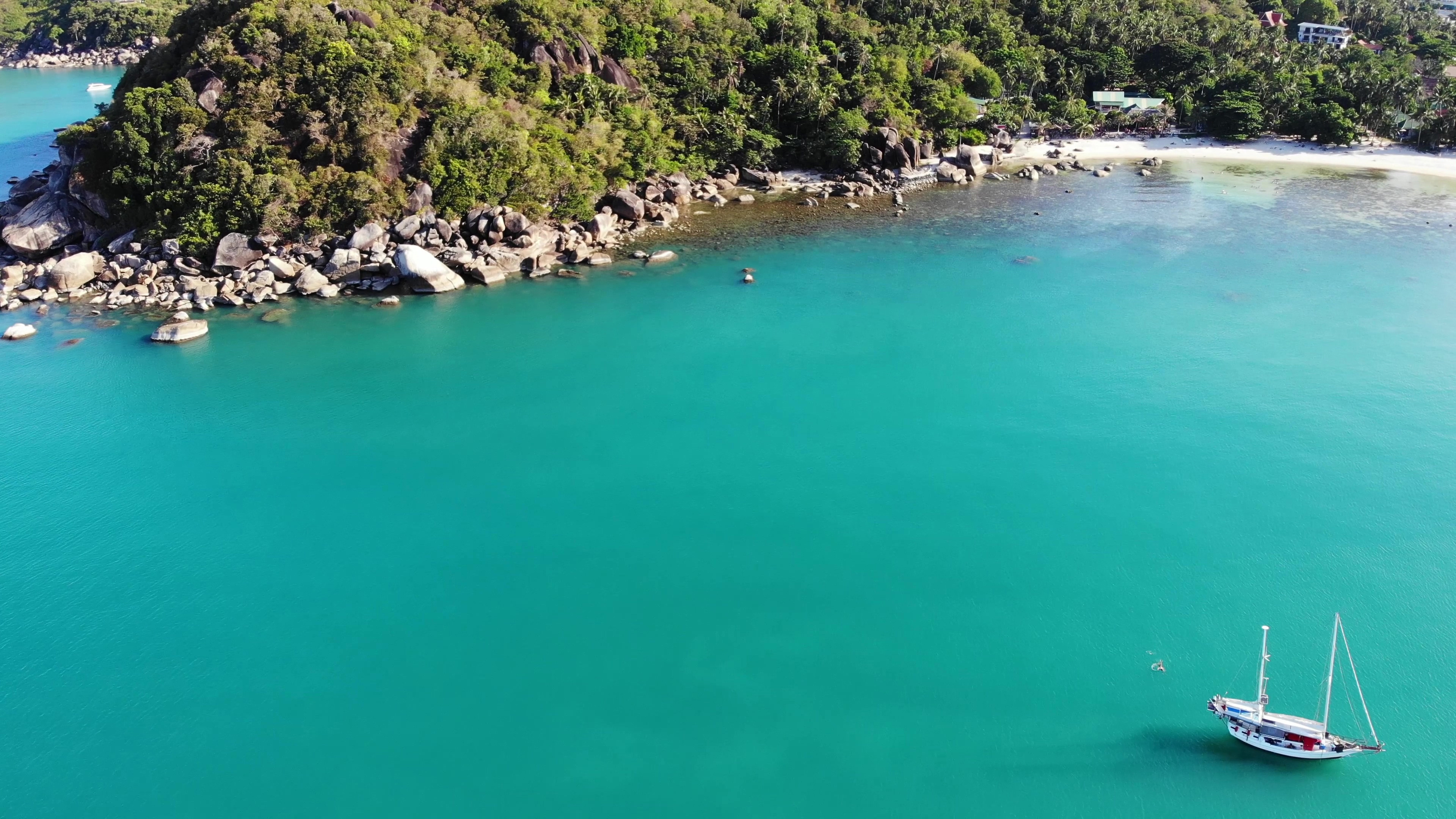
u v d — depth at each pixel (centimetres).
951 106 17488
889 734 5225
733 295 11062
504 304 10719
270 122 11419
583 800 4850
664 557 6650
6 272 10712
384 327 10094
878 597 6234
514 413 8512
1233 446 7850
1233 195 15262
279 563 6606
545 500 7294
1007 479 7469
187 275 10662
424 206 11425
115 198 11288
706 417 8450
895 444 7975
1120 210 14438
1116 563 6500
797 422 8344
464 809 4791
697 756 5100
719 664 5725
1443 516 6906
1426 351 9375
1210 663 5644
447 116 11869
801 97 16075
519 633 5972
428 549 6744
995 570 6462
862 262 12119
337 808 4812
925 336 9925
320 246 11062
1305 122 18525
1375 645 5731
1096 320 10244
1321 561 6475
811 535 6856
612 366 9362
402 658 5778
